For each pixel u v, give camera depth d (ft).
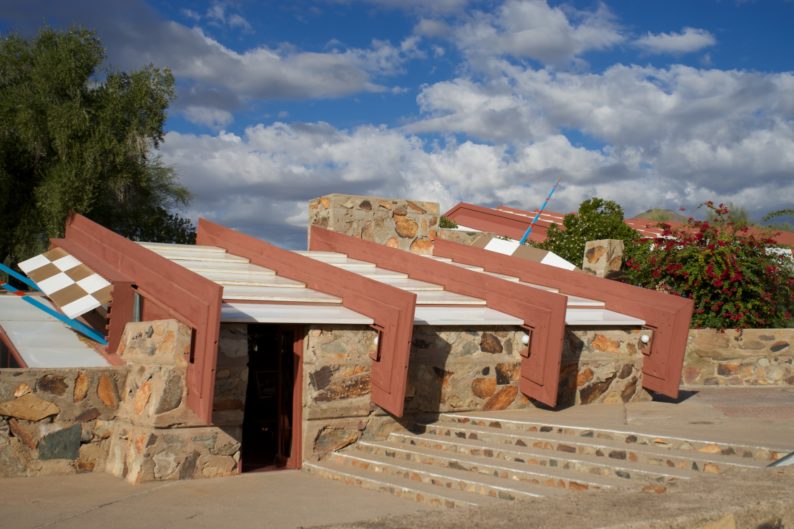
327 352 30.04
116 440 28.12
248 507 23.09
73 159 61.16
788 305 47.88
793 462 17.67
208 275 37.73
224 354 27.84
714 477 15.46
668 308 36.58
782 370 43.70
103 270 33.78
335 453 30.01
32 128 60.54
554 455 26.78
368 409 30.89
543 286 44.93
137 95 64.64
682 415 32.17
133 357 28.78
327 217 54.44
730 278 43.34
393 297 29.76
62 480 26.50
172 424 26.58
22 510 22.02
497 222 87.15
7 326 33.14
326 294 34.47
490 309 36.50
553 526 11.62
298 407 29.94
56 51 63.00
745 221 47.47
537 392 33.27
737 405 35.35
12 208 64.13
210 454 27.48
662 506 13.01
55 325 34.14
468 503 23.29
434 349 32.63
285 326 30.73
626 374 37.14
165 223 73.92
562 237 66.28
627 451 26.09
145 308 31.14
